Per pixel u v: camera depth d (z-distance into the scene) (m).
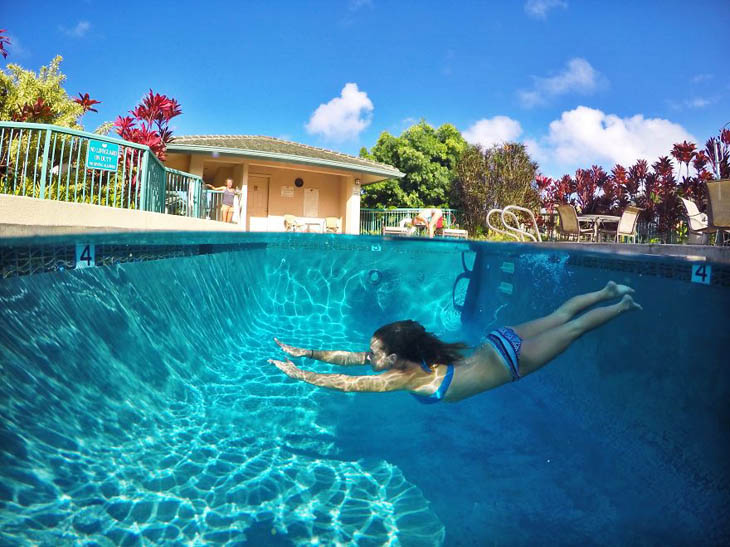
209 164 17.12
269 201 18.47
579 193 18.28
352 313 6.71
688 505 2.06
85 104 12.03
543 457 2.66
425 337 2.55
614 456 2.65
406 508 2.08
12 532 1.45
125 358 2.78
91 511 1.71
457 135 29.72
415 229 16.55
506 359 2.33
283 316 6.50
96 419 2.23
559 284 3.96
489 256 5.90
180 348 3.59
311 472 2.37
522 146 22.47
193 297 4.22
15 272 1.97
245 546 1.71
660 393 2.46
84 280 2.61
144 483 2.02
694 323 2.19
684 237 11.91
